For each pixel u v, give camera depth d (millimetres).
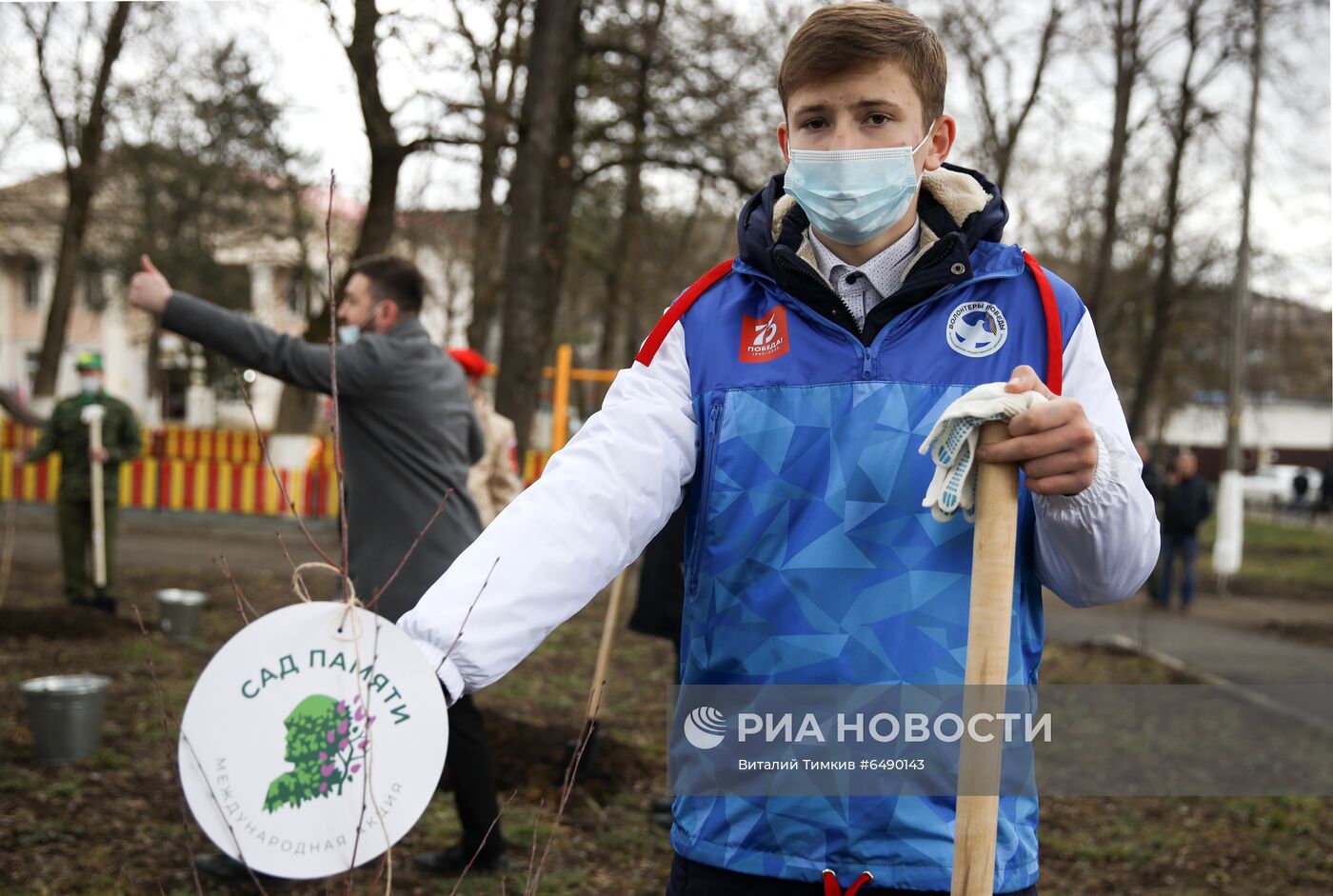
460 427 3660
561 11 11133
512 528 1492
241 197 26578
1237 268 16781
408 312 3662
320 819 1387
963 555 1514
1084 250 23125
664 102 14062
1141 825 5105
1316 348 22438
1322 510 33219
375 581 3488
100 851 3904
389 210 11906
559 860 4141
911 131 1626
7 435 18875
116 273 28156
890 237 1664
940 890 1484
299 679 1396
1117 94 16453
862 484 1524
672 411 1611
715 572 1579
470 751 3828
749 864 1540
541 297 13641
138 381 42969
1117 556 1472
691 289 1692
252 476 17641
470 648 1418
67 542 8711
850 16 1622
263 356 3309
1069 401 1372
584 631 9320
